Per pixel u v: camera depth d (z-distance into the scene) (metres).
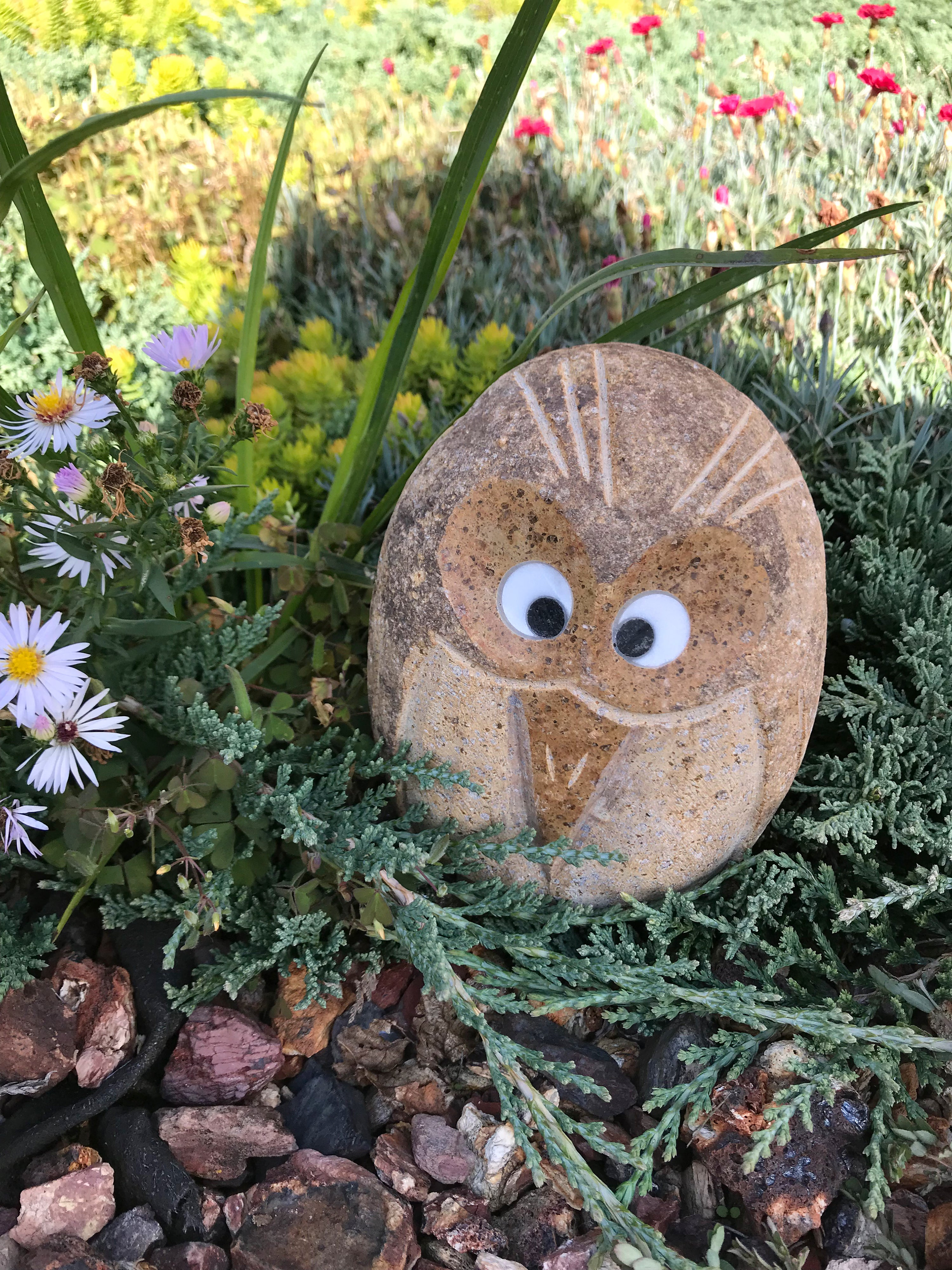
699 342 0.52
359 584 0.37
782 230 0.57
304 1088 0.31
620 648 0.29
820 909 0.34
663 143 0.66
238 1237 0.28
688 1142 0.30
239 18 0.78
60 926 0.29
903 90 0.60
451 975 0.29
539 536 0.29
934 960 0.32
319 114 0.70
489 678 0.30
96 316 0.56
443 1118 0.31
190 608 0.37
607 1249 0.26
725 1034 0.31
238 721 0.32
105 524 0.28
